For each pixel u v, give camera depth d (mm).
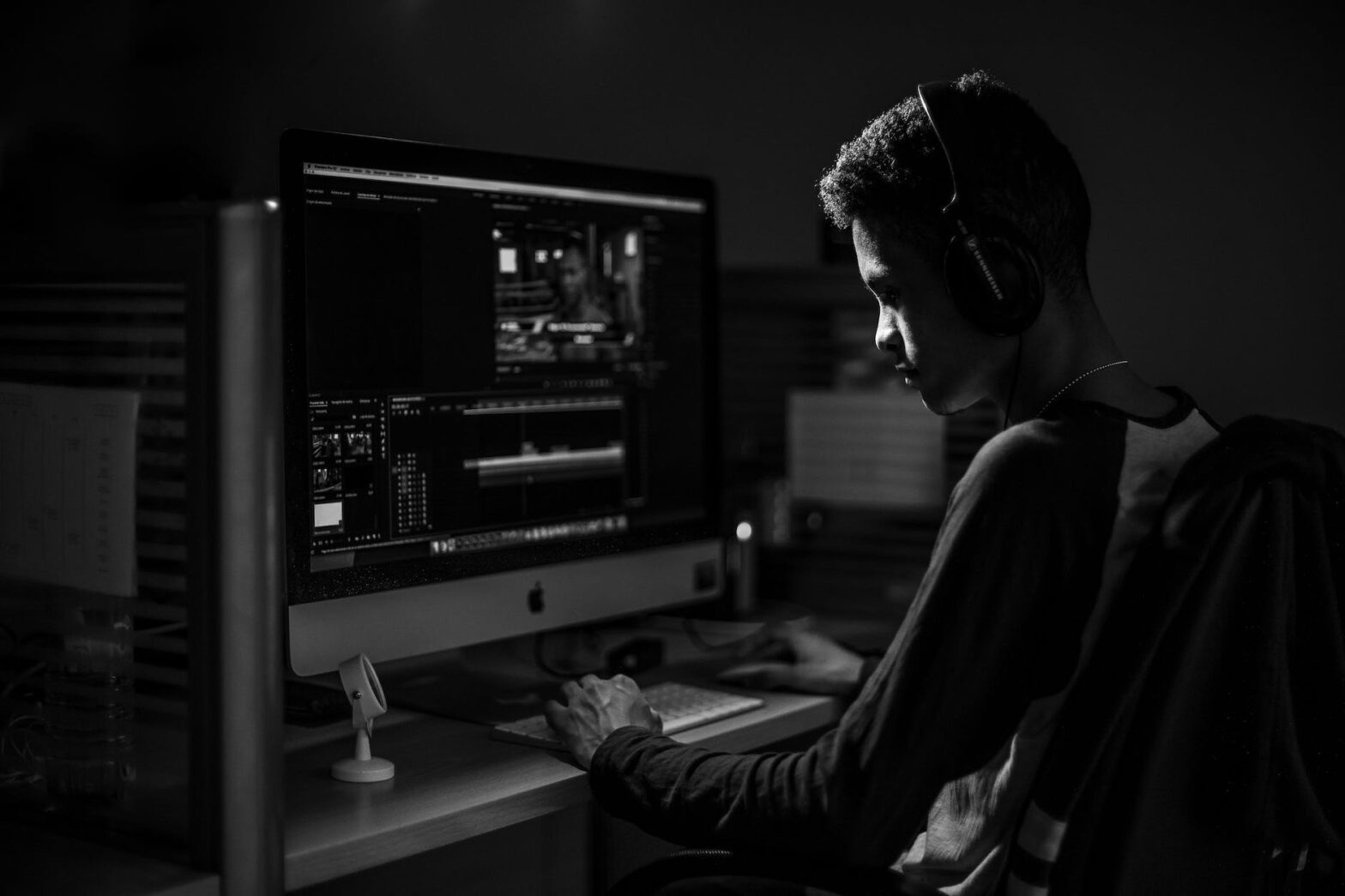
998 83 1099
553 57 2207
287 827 1062
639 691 1288
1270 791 983
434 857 1759
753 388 2287
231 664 931
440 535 1428
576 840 1971
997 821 1059
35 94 1740
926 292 1088
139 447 998
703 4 2564
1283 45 2762
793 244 2854
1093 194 2973
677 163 2520
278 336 932
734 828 1039
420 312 1401
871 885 994
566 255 1566
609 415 1634
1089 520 962
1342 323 2738
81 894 912
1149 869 973
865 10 2910
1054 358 1072
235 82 1790
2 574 1096
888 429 2127
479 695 1503
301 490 1281
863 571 2152
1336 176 2723
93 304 1021
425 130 1979
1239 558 944
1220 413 2875
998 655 957
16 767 1161
